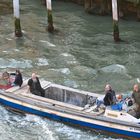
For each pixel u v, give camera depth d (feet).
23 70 278.46
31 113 223.71
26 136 212.43
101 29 354.95
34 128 217.36
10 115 227.61
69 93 229.04
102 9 383.45
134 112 206.69
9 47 316.19
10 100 226.79
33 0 433.89
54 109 216.95
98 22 371.56
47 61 292.61
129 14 378.73
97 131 210.79
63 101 230.89
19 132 215.10
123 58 298.15
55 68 282.36
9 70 277.44
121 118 205.98
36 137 211.41
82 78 269.03
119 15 373.81
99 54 304.71
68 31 350.02
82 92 226.58
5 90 230.68
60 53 306.14
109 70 279.08
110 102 212.02
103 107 212.23
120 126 204.85
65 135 212.02
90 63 289.74
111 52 308.19
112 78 268.82
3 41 327.67
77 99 227.40
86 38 335.06
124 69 279.90
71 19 377.91
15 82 233.76
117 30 324.80
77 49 313.94
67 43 325.21
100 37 336.49
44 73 274.36
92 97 222.28
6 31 348.18
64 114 215.10
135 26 360.07
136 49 312.91
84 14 390.42
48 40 330.95
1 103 231.09
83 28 357.00
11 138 211.00
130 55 302.45
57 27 358.23
